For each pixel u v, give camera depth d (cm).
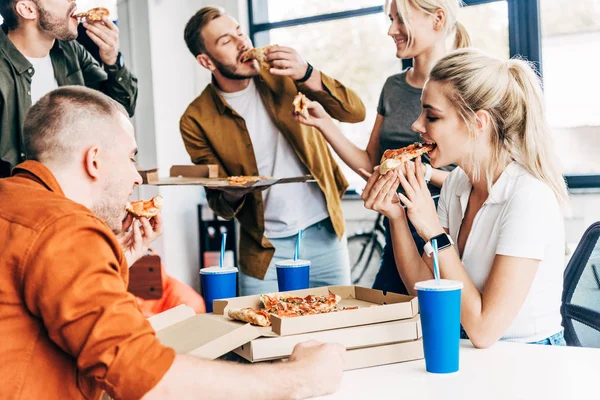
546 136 174
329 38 426
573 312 192
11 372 111
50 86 270
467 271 177
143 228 188
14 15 254
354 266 423
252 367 117
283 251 321
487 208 175
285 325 135
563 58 362
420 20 266
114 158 133
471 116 172
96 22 278
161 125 429
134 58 424
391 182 176
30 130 131
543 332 169
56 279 108
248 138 314
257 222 316
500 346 154
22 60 251
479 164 177
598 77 357
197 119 319
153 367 107
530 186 168
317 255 322
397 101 285
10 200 117
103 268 110
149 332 111
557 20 360
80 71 283
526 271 159
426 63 273
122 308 109
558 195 175
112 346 106
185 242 445
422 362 141
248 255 325
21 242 110
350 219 425
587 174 364
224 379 112
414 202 171
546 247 167
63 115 130
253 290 325
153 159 427
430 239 168
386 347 140
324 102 307
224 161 322
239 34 304
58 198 118
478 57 174
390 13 276
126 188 137
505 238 162
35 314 111
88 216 115
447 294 129
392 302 159
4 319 111
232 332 134
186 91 449
